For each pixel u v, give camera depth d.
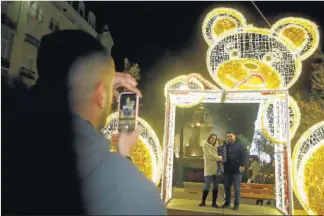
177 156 8.91
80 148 0.74
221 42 4.79
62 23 18.17
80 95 0.81
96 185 0.72
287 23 4.68
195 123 12.45
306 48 4.61
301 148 4.86
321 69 7.75
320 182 4.72
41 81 0.82
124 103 2.73
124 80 1.01
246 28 4.72
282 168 5.18
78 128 0.76
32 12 15.30
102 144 0.78
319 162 4.76
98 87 0.84
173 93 5.13
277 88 4.68
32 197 0.71
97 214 0.69
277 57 4.66
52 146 0.74
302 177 4.75
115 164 0.76
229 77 4.75
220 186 7.43
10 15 13.41
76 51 0.83
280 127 5.07
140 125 5.32
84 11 19.75
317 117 6.14
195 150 12.12
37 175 0.72
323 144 4.75
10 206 0.70
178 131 9.60
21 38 14.17
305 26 4.59
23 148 0.74
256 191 6.32
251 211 5.04
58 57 0.82
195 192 7.29
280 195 5.32
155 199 0.74
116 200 0.71
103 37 13.91
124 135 1.13
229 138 5.50
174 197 6.21
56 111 0.78
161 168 5.20
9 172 0.72
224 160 5.38
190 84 5.01
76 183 0.72
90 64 0.83
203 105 12.45
